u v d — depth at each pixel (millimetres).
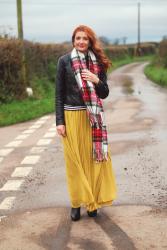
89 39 5203
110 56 66125
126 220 5500
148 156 8672
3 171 8031
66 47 34625
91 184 5438
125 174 7480
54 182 7223
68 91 5309
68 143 5367
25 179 7465
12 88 19203
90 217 5625
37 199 6430
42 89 23469
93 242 4930
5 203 6305
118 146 9656
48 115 15680
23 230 5332
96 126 5250
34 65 25422
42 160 8758
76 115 5305
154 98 19938
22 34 22719
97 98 5215
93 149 5332
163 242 4871
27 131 12320
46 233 5215
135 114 14641
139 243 4859
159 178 7191
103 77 5324
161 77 31344
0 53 18484
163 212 5727
